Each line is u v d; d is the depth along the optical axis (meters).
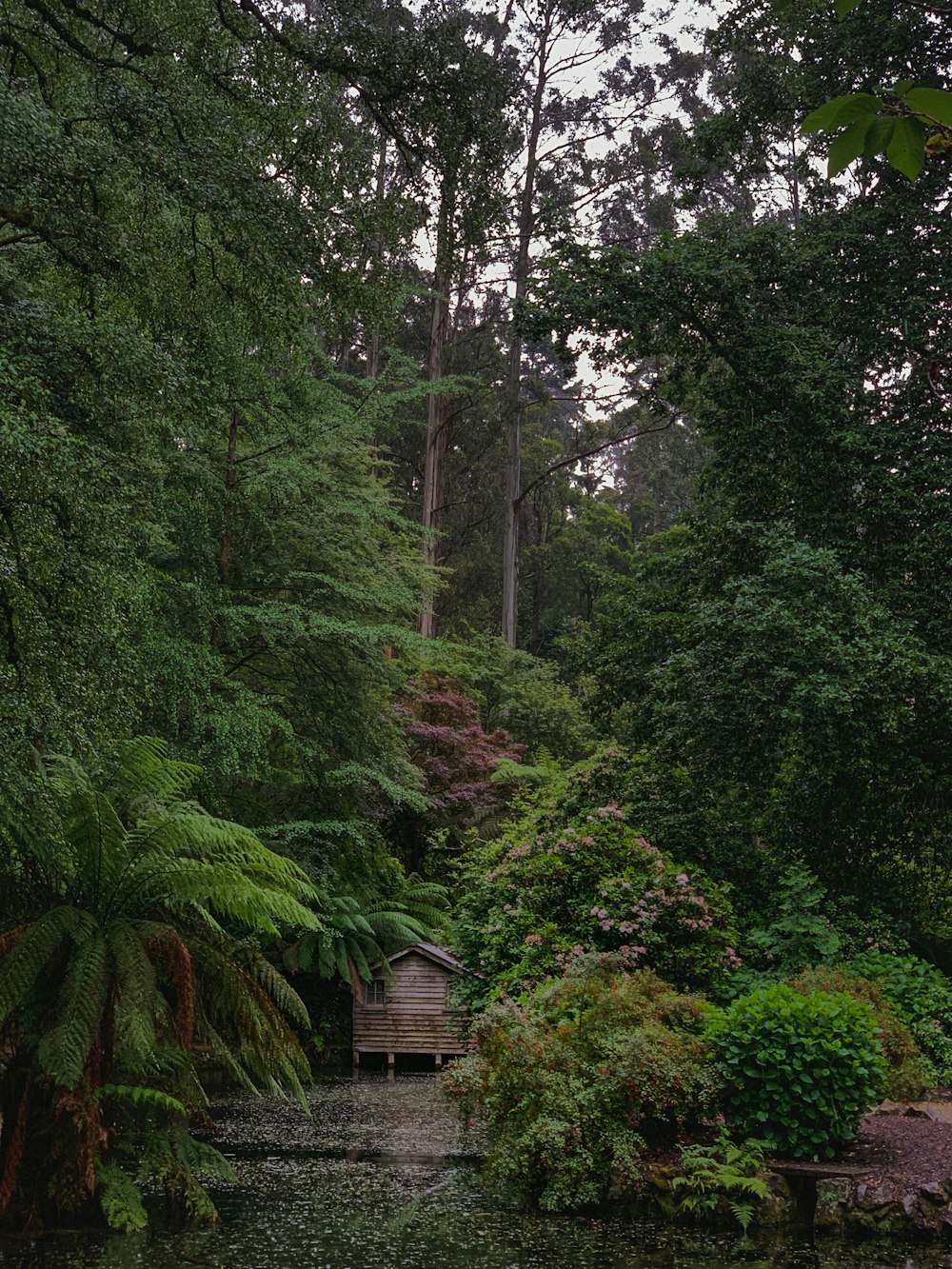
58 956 7.32
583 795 13.66
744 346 14.77
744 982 10.39
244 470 16.36
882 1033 9.20
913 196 15.55
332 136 9.57
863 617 12.47
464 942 12.01
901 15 15.25
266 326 9.78
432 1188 8.01
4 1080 7.02
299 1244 6.44
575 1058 7.78
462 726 23.86
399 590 17.88
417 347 34.97
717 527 16.05
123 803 8.12
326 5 9.08
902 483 14.13
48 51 8.95
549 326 14.93
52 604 7.22
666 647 14.92
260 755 14.90
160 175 7.95
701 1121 7.70
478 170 9.51
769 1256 6.28
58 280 8.99
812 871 13.41
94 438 8.90
